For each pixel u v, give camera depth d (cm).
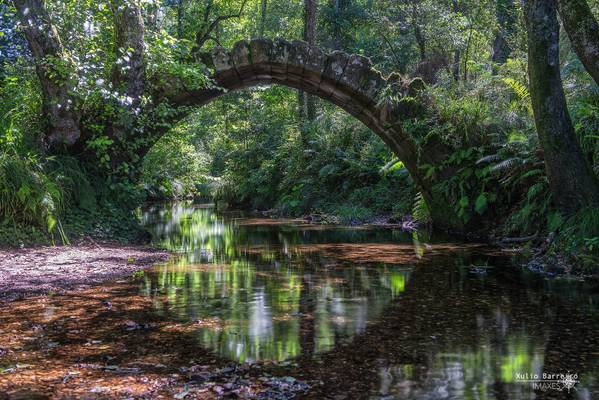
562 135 728
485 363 335
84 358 344
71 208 920
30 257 715
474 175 1069
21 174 809
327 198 1714
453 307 477
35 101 973
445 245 915
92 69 965
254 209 2128
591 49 674
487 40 1934
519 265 705
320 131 1861
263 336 390
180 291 545
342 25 2639
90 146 974
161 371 322
